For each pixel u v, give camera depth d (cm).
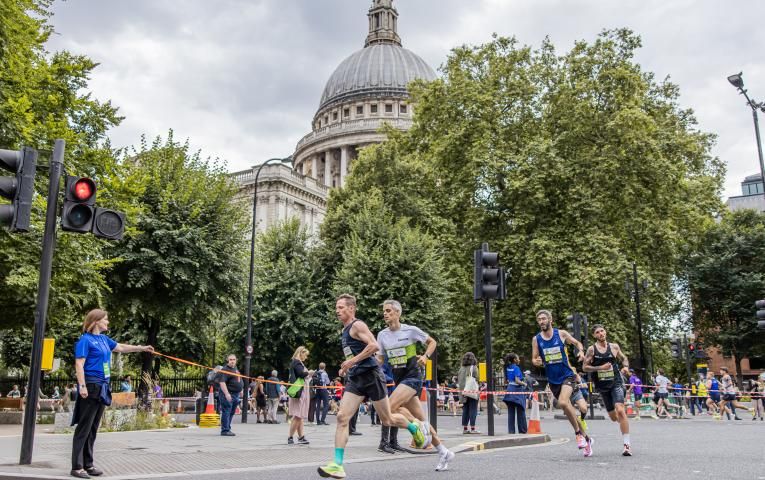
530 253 3225
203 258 2720
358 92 10581
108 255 2538
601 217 3362
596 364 1024
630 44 3597
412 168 4097
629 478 717
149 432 1582
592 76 3547
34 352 825
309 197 7688
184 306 2720
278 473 788
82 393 741
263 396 2347
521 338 3522
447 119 3747
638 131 3238
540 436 1322
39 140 1912
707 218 3809
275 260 4312
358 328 739
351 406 724
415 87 4297
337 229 4162
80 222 861
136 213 2364
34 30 1983
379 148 4272
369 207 3825
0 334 2786
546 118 3609
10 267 1903
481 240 3556
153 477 754
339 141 10075
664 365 4316
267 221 7088
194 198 2855
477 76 3831
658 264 3575
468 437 1303
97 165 2159
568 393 987
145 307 2698
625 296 3319
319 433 1602
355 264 3488
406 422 785
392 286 3316
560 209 3366
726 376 2648
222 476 762
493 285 1325
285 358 3997
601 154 3372
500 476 735
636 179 3356
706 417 2819
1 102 1811
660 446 1198
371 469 816
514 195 3403
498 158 3434
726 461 908
